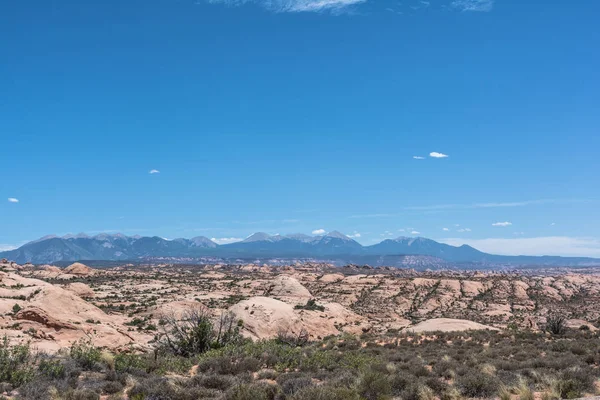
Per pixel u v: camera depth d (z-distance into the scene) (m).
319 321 48.44
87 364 21.67
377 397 17.25
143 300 65.31
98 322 35.84
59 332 31.73
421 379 19.73
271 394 16.98
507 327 53.59
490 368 22.55
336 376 20.89
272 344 30.38
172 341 32.12
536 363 24.44
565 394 17.77
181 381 18.91
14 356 20.27
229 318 38.03
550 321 45.41
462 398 17.62
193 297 71.81
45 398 16.02
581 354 29.50
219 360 23.73
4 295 36.59
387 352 32.16
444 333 42.91
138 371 21.55
